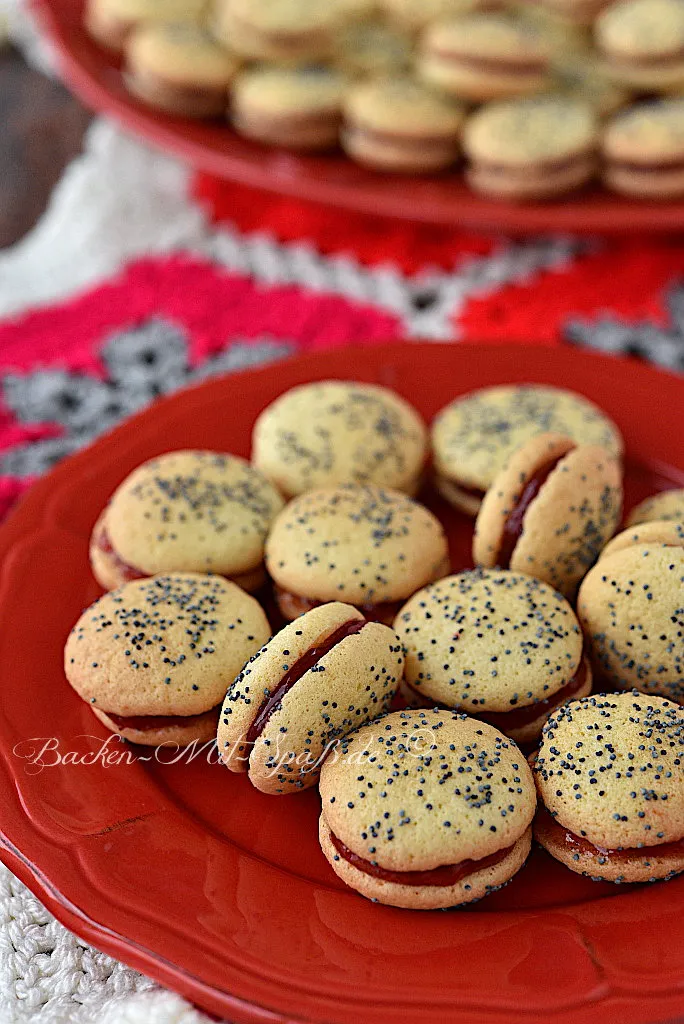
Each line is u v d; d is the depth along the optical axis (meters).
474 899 0.33
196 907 0.33
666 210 0.51
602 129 0.54
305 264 0.52
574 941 0.32
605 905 0.33
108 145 0.57
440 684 0.36
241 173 0.53
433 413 0.45
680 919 0.33
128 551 0.39
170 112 0.56
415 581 0.38
